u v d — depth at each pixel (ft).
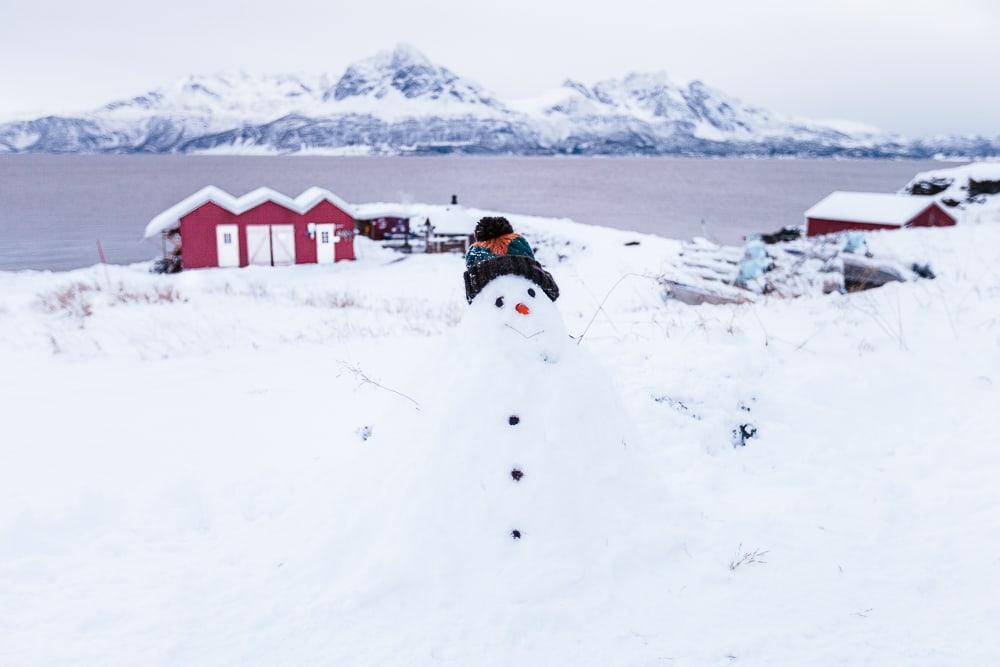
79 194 377.50
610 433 14.97
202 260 118.32
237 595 13.53
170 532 16.61
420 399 15.29
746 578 13.79
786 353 25.26
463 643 11.87
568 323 31.37
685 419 20.36
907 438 19.85
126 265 128.57
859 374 23.16
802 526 15.92
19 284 82.23
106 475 20.10
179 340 40.52
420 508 13.71
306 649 11.87
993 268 34.14
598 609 12.61
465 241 146.41
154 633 12.39
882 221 110.42
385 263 126.00
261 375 32.01
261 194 122.01
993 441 18.76
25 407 27.71
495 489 13.60
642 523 14.38
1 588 14.01
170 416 26.02
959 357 23.50
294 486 18.39
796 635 12.17
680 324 29.07
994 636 12.01
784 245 42.60
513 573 12.91
